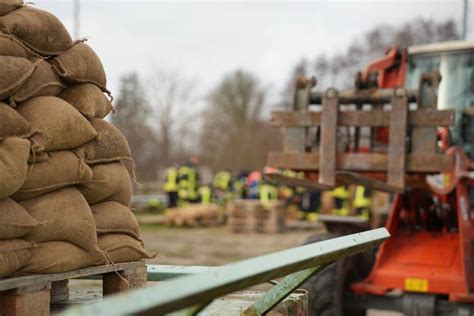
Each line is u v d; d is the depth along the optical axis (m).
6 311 2.71
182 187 26.16
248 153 43.84
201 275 2.01
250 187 25.84
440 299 6.85
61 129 2.93
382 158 6.65
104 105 3.31
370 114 6.64
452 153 6.81
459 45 8.09
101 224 3.18
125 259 3.28
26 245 2.74
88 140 3.10
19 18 2.95
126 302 1.75
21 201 2.86
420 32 35.97
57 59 3.13
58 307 3.32
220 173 29.12
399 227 7.32
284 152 6.94
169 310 1.93
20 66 2.85
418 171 6.50
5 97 2.81
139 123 41.31
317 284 6.65
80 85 3.23
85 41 3.32
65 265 2.89
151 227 24.61
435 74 6.61
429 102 6.57
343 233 7.11
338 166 6.75
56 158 2.95
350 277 6.96
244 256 15.73
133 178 3.45
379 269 6.93
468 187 7.38
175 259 14.87
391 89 6.78
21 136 2.79
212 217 25.48
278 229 22.64
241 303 3.48
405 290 6.78
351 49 42.31
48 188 2.91
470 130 7.85
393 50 7.85
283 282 3.08
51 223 2.86
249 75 46.91
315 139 6.92
